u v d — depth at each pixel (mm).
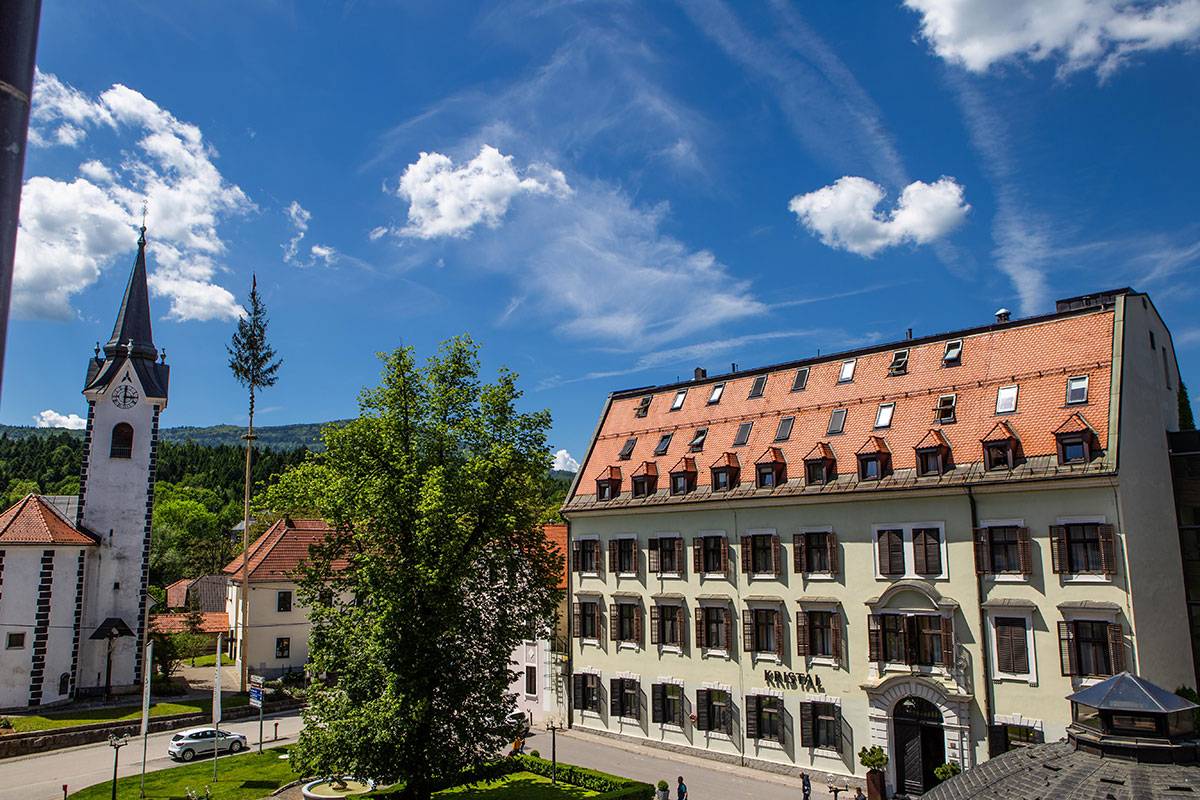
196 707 52125
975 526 34625
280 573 64438
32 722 46719
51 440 164625
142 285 59000
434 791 33688
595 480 50375
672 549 45312
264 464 171250
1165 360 39594
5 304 3592
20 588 50406
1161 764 15016
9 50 3648
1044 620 32562
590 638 48500
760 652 40781
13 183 3650
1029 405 35625
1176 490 36781
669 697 44312
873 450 38031
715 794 35969
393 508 30453
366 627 30922
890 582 36719
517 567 34000
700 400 49625
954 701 33906
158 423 57375
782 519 40750
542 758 41906
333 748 28906
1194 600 35406
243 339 56719
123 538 55188
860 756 34781
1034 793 15195
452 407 34250
